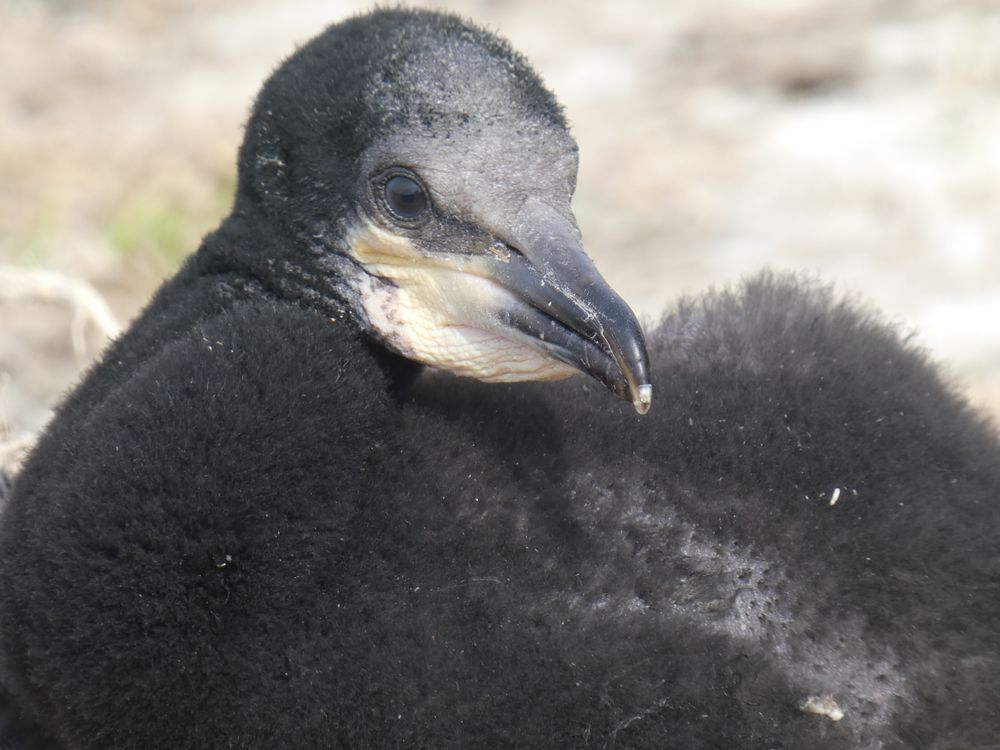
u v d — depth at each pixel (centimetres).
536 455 833
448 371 870
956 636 793
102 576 750
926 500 820
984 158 1839
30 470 833
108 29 2286
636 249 1745
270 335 802
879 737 777
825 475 824
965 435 870
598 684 768
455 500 812
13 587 776
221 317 816
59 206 1727
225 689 762
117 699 758
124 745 773
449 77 833
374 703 768
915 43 2097
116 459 765
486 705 768
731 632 790
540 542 804
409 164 827
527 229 823
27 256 1595
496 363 835
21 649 779
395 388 860
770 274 1001
